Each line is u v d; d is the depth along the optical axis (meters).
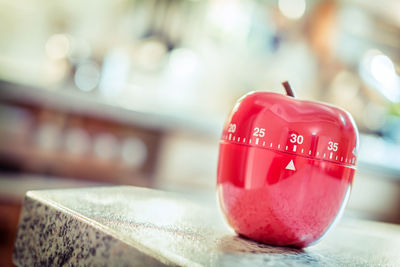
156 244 0.29
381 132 2.79
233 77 2.80
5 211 1.57
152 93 2.57
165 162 2.11
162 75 2.59
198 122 2.07
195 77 2.69
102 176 2.01
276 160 0.38
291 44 2.79
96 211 0.37
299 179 0.38
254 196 0.39
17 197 1.62
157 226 0.36
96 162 1.99
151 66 2.53
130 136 2.04
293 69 2.85
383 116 2.79
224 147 0.42
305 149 0.38
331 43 2.74
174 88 2.63
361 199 2.46
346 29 2.77
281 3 2.60
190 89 2.68
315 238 0.40
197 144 2.16
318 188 0.38
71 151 1.95
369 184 2.45
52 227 0.35
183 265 0.25
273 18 2.69
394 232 0.75
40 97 1.79
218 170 0.43
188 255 0.27
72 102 1.84
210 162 2.20
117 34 2.55
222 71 2.76
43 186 1.80
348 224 0.73
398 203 2.54
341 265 0.35
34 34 2.54
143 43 2.50
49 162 1.91
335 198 0.40
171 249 0.28
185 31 2.53
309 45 2.78
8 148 1.84
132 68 2.54
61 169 1.94
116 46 2.54
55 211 0.36
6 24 2.50
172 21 2.48
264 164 0.39
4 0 2.47
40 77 2.55
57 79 2.33
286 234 0.39
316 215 0.39
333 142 0.39
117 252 0.28
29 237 0.38
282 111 0.39
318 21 2.70
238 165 0.40
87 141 1.97
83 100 1.86
